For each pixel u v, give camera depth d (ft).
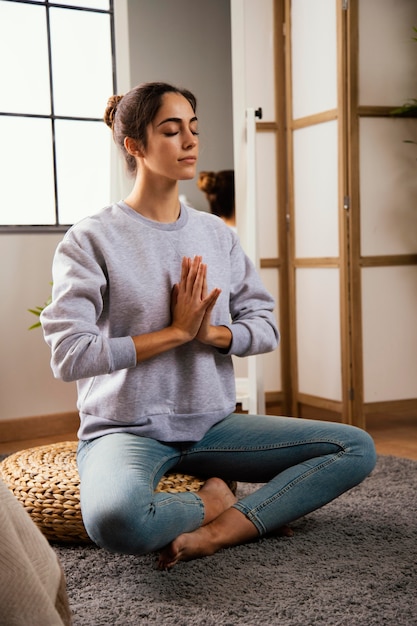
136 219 6.01
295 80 11.68
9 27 11.30
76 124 11.87
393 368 11.33
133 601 5.08
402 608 4.83
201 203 12.36
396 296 11.30
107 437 5.83
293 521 6.63
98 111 12.01
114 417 5.88
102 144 12.07
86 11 11.78
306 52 11.40
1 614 3.32
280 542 6.14
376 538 6.27
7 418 11.31
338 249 11.07
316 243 11.51
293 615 4.78
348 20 10.71
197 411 6.05
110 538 5.14
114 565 5.76
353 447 6.15
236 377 11.83
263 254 11.96
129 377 5.82
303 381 11.98
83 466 5.78
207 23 12.01
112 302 5.85
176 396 6.03
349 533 6.39
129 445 5.69
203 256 6.21
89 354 5.45
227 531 5.83
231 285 6.67
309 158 11.52
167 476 6.23
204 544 5.70
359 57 10.84
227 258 6.46
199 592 5.18
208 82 12.09
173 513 5.34
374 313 11.16
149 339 5.69
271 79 11.80
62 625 3.46
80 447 6.10
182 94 6.02
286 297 12.14
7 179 11.44
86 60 11.86
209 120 12.17
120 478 5.28
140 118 5.88
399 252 11.29
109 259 5.80
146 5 11.84
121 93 11.88
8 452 10.49
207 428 6.16
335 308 11.21
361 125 10.91
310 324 11.73
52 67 11.64
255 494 6.02
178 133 5.88
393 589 5.18
